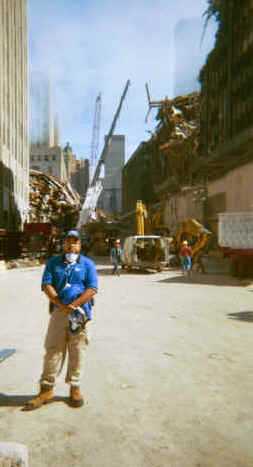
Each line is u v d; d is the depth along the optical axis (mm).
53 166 161125
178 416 3547
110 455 2852
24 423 3375
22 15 61875
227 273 20203
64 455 2846
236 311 9242
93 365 5133
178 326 7582
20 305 10336
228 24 36281
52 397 3975
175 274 19938
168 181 58594
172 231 51969
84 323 3764
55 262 3871
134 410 3678
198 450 2934
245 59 33406
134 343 6297
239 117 34562
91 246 47594
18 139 57469
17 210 55625
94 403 3840
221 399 3959
